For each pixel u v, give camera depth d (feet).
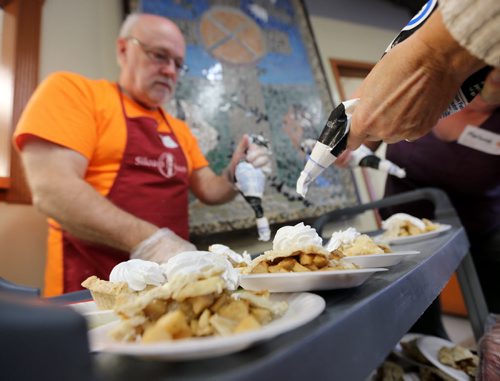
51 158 2.84
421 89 1.22
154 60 3.93
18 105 4.10
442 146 4.06
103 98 3.58
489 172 3.89
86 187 2.78
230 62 5.78
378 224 6.89
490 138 3.62
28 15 4.43
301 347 0.73
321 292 1.33
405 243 2.83
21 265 3.94
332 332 0.83
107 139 3.47
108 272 3.12
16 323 0.45
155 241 2.57
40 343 0.46
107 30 5.05
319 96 6.57
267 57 6.22
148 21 4.03
